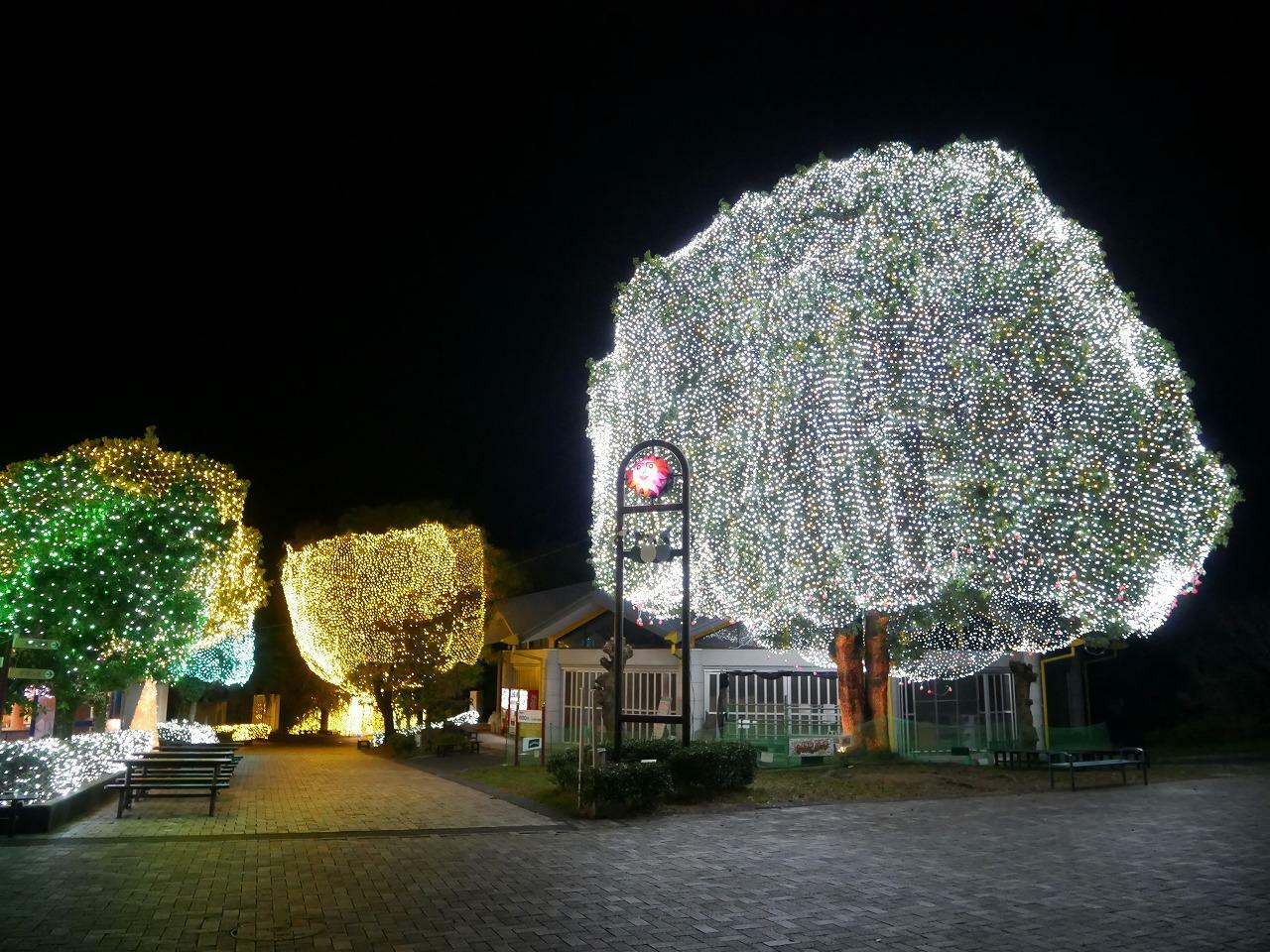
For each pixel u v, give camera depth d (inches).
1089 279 703.1
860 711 765.9
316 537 1631.4
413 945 252.2
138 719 866.8
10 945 248.4
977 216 714.2
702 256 811.4
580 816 487.8
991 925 272.4
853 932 266.1
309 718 1776.6
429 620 1179.3
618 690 541.3
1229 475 685.9
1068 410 663.8
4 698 479.5
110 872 339.9
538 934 263.3
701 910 289.6
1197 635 1035.3
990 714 933.2
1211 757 827.4
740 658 983.0
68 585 530.3
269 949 247.6
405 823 464.1
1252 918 278.2
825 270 709.3
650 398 805.9
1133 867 350.0
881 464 653.9
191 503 630.5
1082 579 655.8
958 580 651.5
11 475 557.9
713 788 545.6
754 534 702.5
